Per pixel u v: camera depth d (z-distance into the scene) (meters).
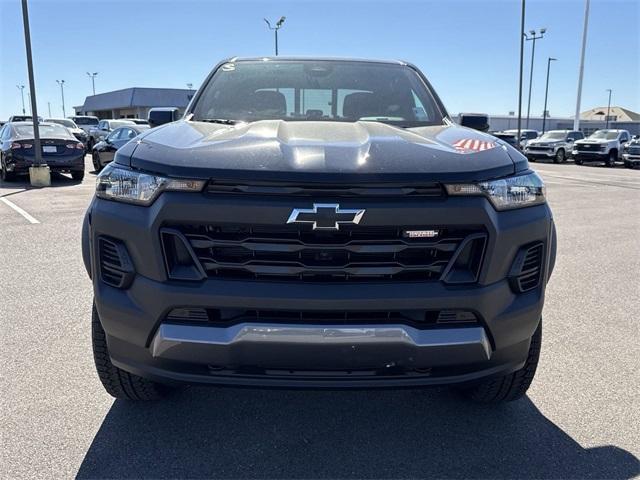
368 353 2.20
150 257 2.22
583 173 22.00
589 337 4.07
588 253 6.92
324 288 2.16
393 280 2.21
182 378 2.30
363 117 3.37
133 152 2.42
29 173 13.28
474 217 2.21
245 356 2.20
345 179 2.13
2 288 4.96
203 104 3.43
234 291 2.16
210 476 2.41
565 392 3.21
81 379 3.26
